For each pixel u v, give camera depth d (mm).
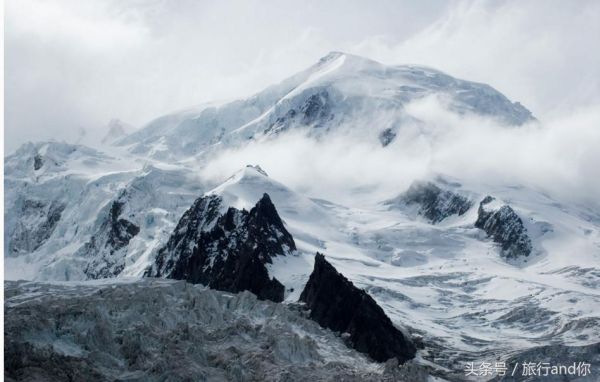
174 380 190375
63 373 183875
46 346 190750
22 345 187250
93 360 192750
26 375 179125
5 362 182875
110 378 187875
